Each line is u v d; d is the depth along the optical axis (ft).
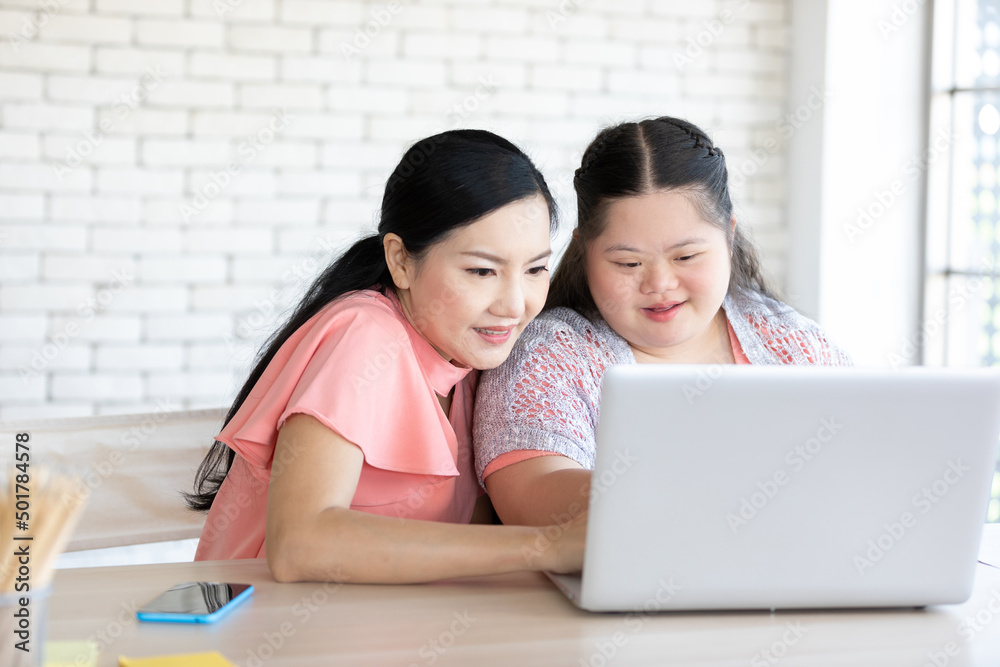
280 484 3.44
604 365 4.53
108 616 3.00
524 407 4.07
